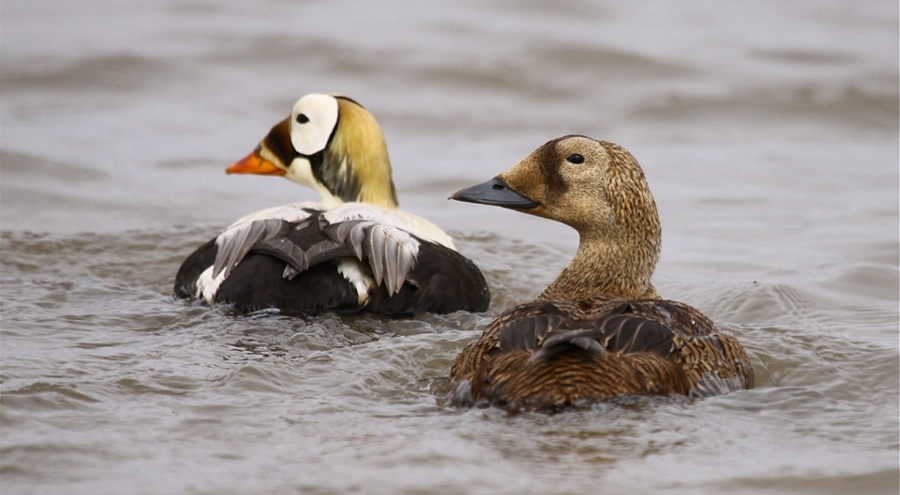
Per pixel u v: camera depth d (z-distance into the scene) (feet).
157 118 69.97
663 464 25.76
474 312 39.83
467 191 35.81
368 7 88.89
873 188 59.82
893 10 90.79
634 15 88.12
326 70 76.64
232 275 37.88
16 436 26.71
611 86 75.15
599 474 25.21
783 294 42.34
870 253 49.19
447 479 24.95
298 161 45.80
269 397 29.99
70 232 50.03
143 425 27.81
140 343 34.45
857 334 38.24
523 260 48.32
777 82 76.13
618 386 27.20
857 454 26.89
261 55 78.64
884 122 71.72
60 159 61.11
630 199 35.09
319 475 25.21
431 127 70.33
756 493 24.94
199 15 86.84
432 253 39.29
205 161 63.46
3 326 35.73
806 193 59.16
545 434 26.78
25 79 74.49
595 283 35.32
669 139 69.00
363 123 45.34
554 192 35.37
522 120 71.26
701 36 83.82
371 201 45.14
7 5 88.33
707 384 29.19
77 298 40.01
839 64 79.10
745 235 52.70
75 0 90.22
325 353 33.63
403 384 31.55
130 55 78.13
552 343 26.45
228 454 26.32
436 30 83.10
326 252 37.45
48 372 31.07
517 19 86.02
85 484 24.63
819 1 92.27
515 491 24.49
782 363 33.76
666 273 47.42
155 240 49.19
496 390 27.58
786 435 27.73
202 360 32.78
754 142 68.49
